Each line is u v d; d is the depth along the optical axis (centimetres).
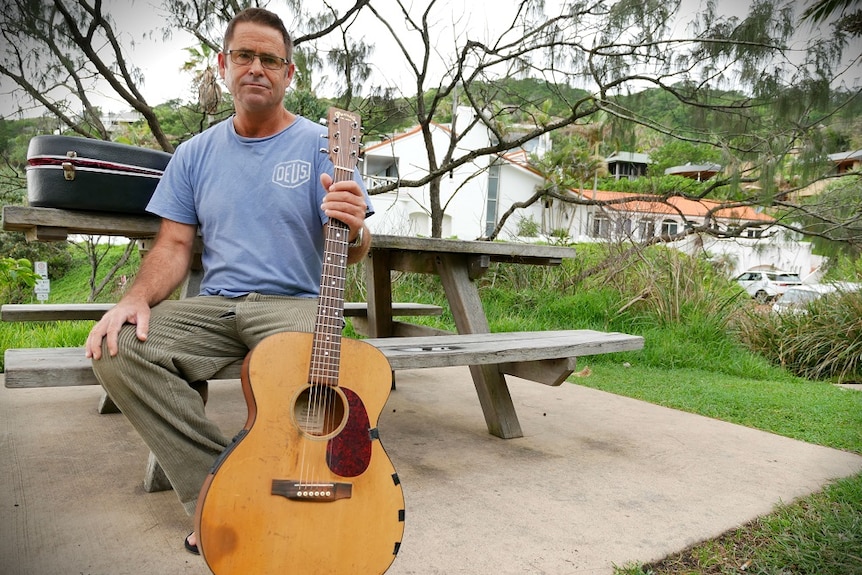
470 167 2138
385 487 138
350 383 142
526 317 679
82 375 161
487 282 787
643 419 334
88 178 220
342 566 132
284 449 131
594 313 653
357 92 679
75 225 225
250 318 179
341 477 133
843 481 233
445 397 373
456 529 188
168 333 169
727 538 188
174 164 199
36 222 218
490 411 291
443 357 216
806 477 243
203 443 159
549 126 705
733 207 814
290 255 192
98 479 220
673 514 204
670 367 523
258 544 126
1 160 638
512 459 258
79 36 521
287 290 191
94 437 269
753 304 660
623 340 277
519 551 175
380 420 314
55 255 1277
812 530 188
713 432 310
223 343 181
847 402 388
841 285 636
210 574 156
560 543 181
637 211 829
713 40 589
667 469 250
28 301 766
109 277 908
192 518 171
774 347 591
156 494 208
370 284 374
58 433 274
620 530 191
